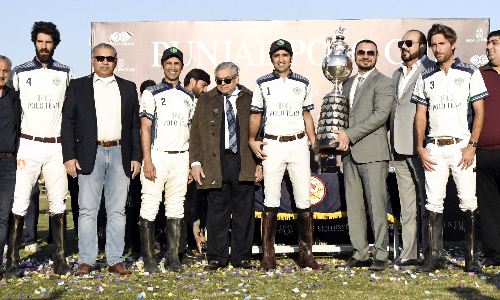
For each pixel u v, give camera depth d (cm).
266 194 486
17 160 448
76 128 454
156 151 469
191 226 541
